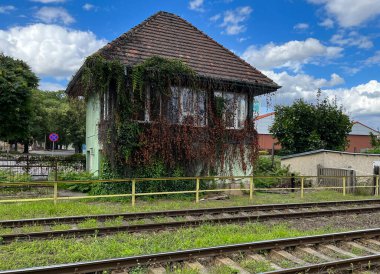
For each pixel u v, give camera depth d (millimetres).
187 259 6230
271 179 18844
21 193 14266
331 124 26516
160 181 14570
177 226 9008
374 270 6121
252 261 6242
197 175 15477
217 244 7285
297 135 26484
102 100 14742
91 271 5547
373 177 17625
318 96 27109
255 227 9148
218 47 18641
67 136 57469
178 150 14961
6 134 22516
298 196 15383
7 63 22844
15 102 21281
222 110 16109
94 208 10914
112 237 7859
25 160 19578
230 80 16047
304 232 8641
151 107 14711
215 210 10883
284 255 6605
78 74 15656
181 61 15172
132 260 5840
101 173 14211
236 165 16391
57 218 9016
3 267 5867
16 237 7469
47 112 55156
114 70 13922
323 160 19891
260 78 17594
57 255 6469
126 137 13992
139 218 9875
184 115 15242
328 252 7055
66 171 18391
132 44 15844
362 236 7992
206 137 15625
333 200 14109
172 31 17984
